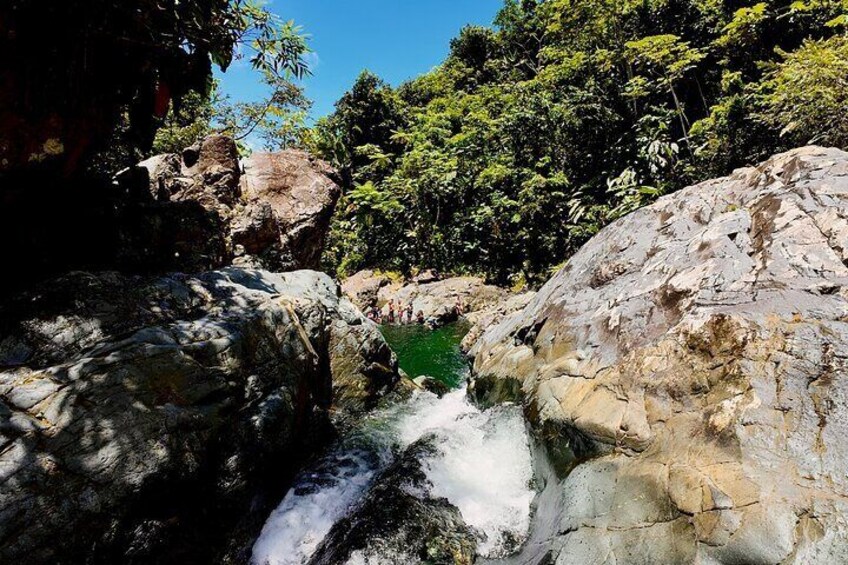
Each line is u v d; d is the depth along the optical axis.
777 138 12.70
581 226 18.34
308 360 5.82
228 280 6.13
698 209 5.96
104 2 4.31
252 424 4.52
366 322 8.51
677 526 2.93
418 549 4.22
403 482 5.08
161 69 5.73
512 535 4.34
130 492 3.32
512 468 5.21
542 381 5.36
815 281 3.76
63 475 3.06
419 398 8.45
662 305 4.79
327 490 5.27
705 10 17.67
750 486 2.81
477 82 39.50
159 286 5.20
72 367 3.59
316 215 12.39
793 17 14.95
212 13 5.29
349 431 6.69
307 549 4.49
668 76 16.94
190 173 10.46
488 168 23.45
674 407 3.70
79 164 5.68
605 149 19.34
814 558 2.40
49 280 4.52
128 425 3.50
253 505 4.48
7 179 4.61
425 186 25.06
